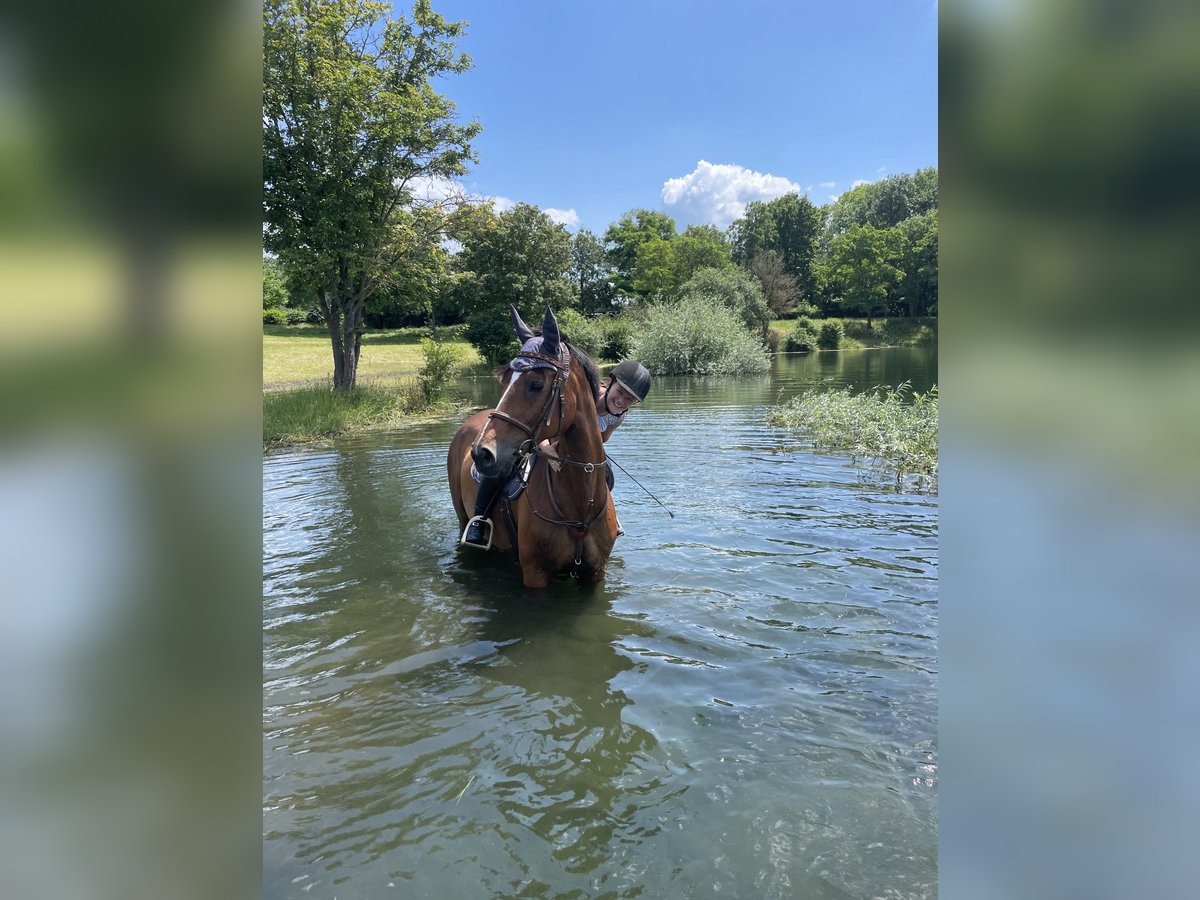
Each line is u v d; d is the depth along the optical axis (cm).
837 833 216
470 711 291
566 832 219
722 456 876
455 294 3653
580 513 389
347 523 586
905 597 409
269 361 2603
